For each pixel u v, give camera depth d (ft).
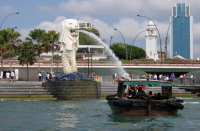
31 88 138.72
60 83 131.64
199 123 73.97
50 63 244.42
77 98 130.62
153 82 85.35
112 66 251.39
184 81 168.76
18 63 240.12
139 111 80.53
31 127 69.31
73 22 140.26
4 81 172.86
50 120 78.89
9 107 104.99
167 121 75.72
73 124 73.10
